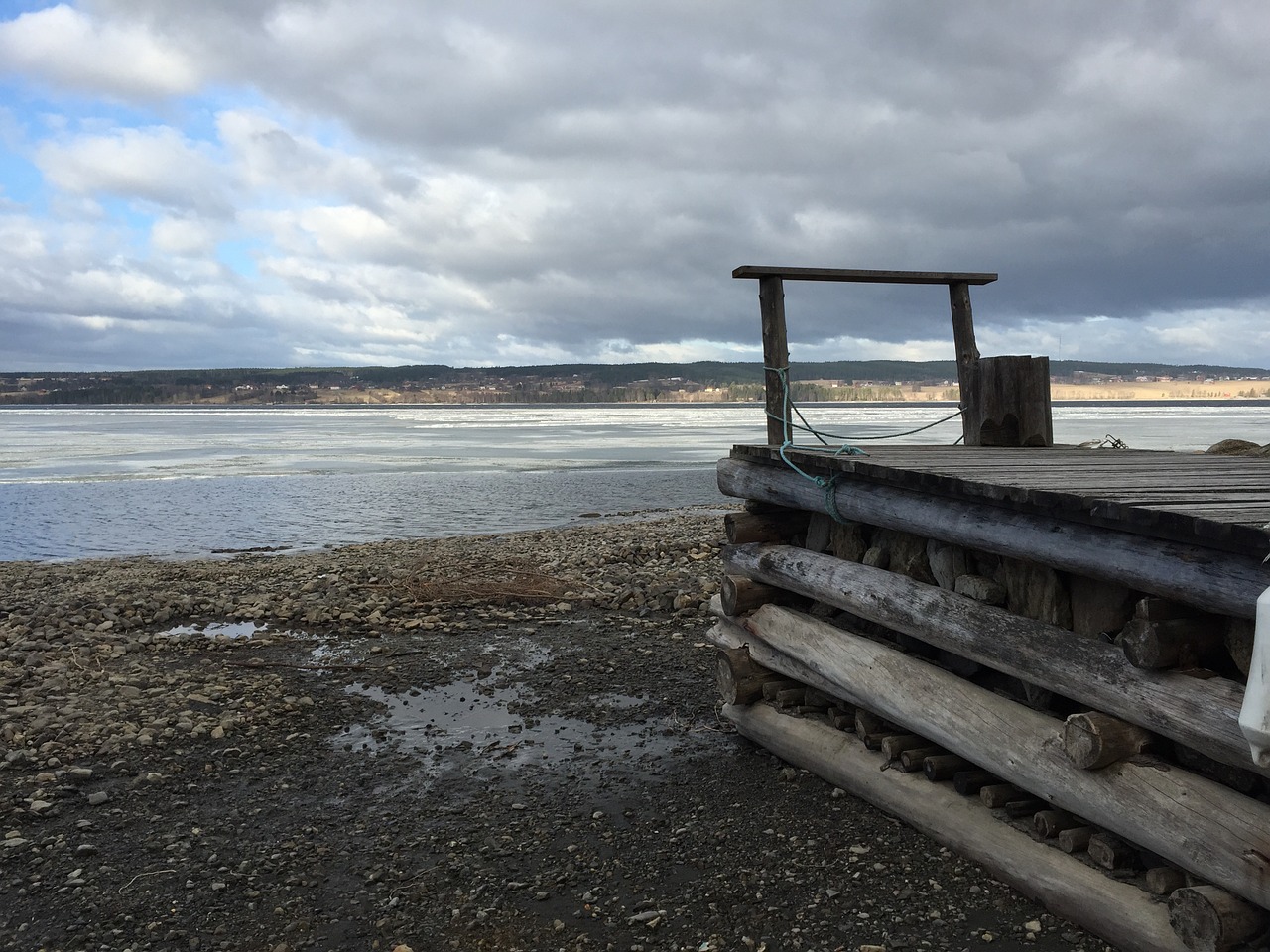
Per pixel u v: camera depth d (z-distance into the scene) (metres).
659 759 5.45
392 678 7.31
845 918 3.55
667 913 3.66
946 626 3.98
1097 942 3.28
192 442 65.19
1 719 6.14
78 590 11.71
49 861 4.18
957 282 6.20
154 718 6.21
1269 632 2.29
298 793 5.00
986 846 3.78
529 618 9.42
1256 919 2.77
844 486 4.66
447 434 81.94
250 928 3.61
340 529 21.61
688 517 21.67
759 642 5.47
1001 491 3.43
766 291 5.69
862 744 4.72
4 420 121.75
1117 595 3.33
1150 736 3.19
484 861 4.16
